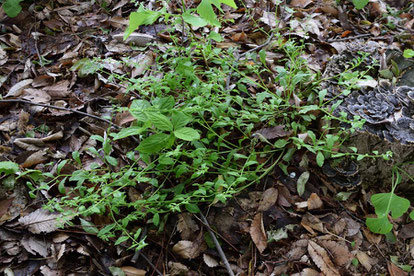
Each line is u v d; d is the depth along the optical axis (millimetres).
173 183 1379
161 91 1445
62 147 1442
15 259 1274
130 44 1656
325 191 1415
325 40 1712
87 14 1772
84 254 1286
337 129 1396
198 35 1683
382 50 1581
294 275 1300
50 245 1291
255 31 1703
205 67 1558
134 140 1438
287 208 1386
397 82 1498
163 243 1329
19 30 1701
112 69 1583
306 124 1432
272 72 1569
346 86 1457
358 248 1356
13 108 1504
